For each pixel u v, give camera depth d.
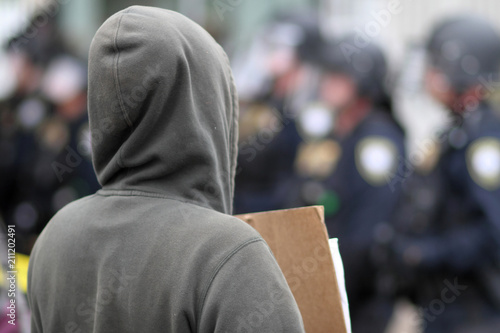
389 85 6.45
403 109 7.08
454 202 5.41
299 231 2.58
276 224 2.60
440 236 5.45
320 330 2.53
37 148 8.22
